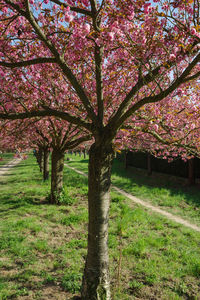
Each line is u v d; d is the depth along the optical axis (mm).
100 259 4188
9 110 6707
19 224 8164
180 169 15852
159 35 3988
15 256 6051
